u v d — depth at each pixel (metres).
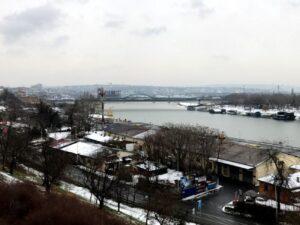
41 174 102.69
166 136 126.62
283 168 95.75
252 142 155.25
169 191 88.81
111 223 57.00
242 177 110.50
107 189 80.06
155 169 109.38
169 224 69.62
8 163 108.75
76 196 81.56
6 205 53.50
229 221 78.75
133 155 126.69
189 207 87.00
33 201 55.12
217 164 116.62
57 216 51.38
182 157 120.94
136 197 90.88
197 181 99.75
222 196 96.19
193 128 147.75
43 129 161.12
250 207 82.44
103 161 103.88
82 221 52.44
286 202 87.00
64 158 99.25
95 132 174.12
